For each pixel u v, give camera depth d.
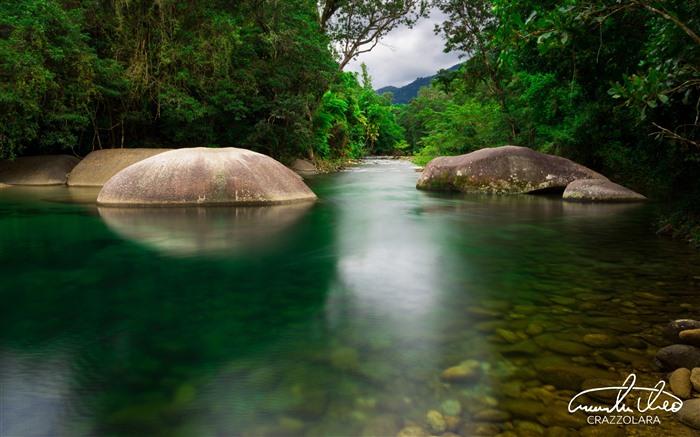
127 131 14.23
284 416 1.45
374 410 1.48
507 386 1.64
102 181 10.34
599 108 7.64
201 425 1.41
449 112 19.95
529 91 12.16
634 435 1.36
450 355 1.89
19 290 2.81
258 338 2.08
